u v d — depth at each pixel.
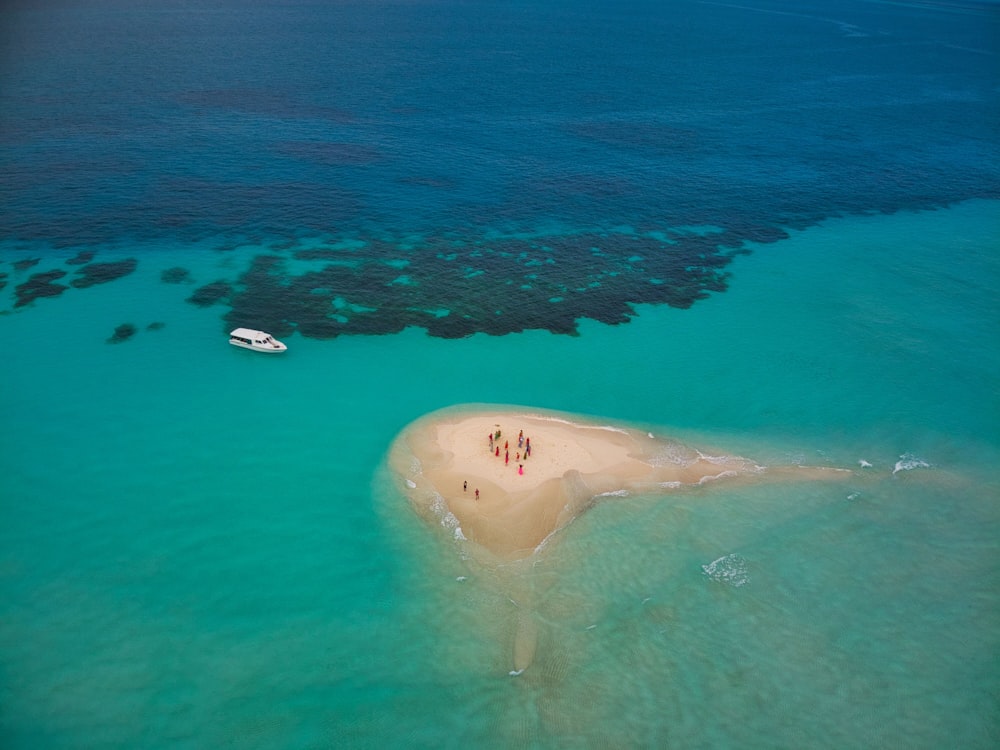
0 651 38.38
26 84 145.38
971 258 93.44
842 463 56.81
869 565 46.84
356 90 158.62
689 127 145.75
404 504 50.38
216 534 47.16
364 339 70.69
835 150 135.12
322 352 68.19
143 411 58.66
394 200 103.44
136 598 42.09
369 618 41.75
